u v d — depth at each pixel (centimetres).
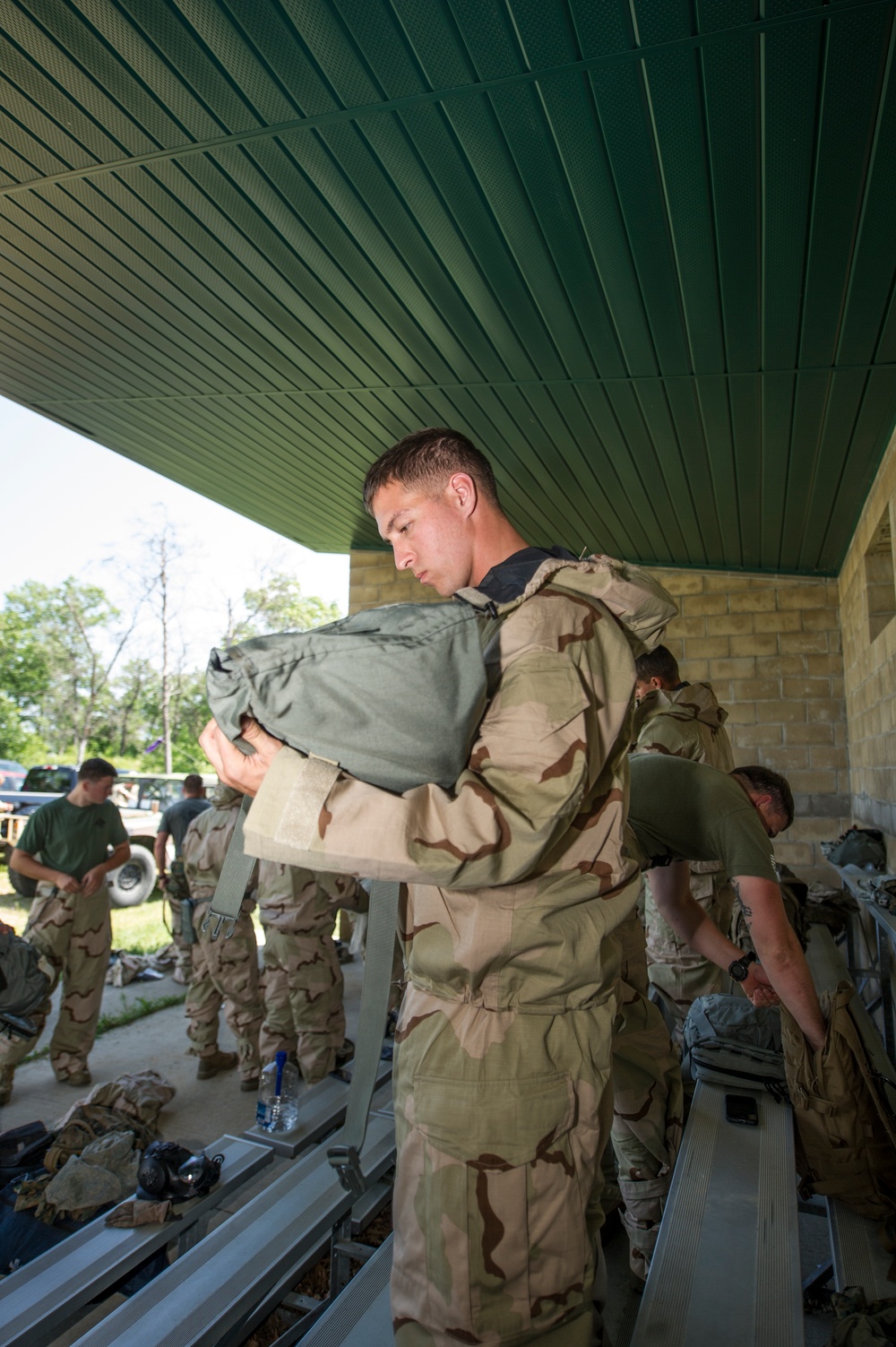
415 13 215
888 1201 189
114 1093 294
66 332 430
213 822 429
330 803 94
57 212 327
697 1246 163
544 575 113
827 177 252
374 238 318
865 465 473
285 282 359
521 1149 102
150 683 4041
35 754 3956
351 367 431
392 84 241
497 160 266
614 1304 224
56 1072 424
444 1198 101
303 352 423
